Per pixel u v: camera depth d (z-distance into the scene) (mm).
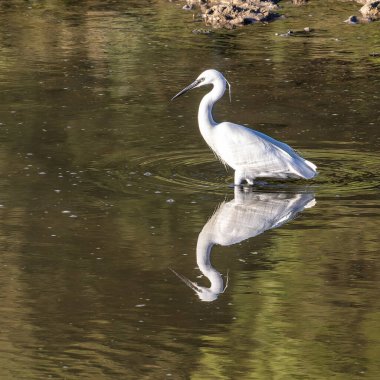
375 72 23094
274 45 25859
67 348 10578
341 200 14836
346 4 31797
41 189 15164
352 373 10164
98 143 17484
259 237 13516
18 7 30469
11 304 11523
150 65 23547
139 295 11789
